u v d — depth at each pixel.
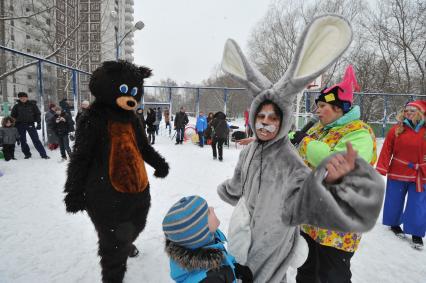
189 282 1.53
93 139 2.52
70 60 19.36
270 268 1.78
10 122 8.54
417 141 3.80
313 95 16.00
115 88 2.57
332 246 2.10
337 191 1.29
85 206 2.55
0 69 11.53
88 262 3.30
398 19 21.69
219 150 10.05
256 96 1.83
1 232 3.96
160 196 5.66
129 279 3.03
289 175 1.72
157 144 14.34
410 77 22.86
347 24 1.55
